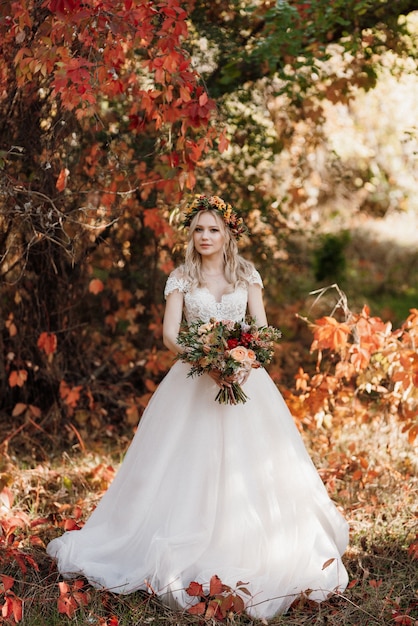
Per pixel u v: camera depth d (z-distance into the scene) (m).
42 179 5.09
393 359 5.01
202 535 3.68
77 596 3.51
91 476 5.11
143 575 3.65
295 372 7.43
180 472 3.80
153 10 3.99
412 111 8.70
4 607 3.33
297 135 7.44
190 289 3.99
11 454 5.62
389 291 10.53
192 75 4.25
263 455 3.81
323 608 3.65
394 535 4.41
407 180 10.71
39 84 4.76
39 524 4.37
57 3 3.77
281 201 7.48
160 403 3.96
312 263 9.59
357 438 5.87
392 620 3.52
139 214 6.26
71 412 5.97
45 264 5.87
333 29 6.30
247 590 3.47
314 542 3.81
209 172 6.58
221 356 3.59
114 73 4.19
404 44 6.37
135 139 5.89
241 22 6.32
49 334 6.09
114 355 6.59
